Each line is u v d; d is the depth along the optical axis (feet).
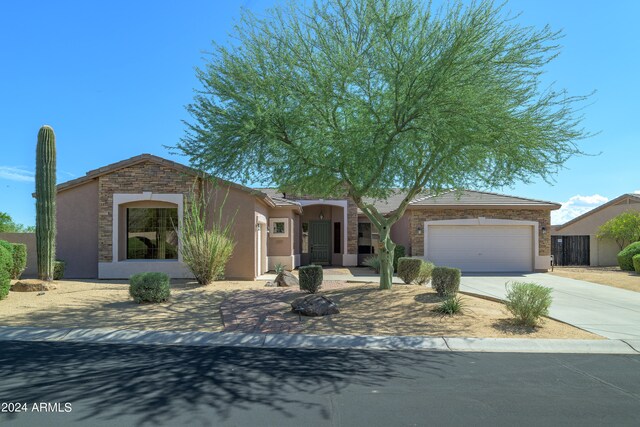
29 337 29.68
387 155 35.96
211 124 38.73
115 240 58.49
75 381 20.83
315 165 39.42
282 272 54.03
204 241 51.57
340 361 24.79
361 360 25.05
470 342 28.96
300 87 36.52
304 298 36.68
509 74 35.45
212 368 23.16
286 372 22.58
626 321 35.09
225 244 53.67
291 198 84.28
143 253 60.39
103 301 40.16
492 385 20.79
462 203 76.07
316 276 44.93
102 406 17.76
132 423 16.19
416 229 76.23
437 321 33.58
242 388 20.04
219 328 32.04
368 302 39.09
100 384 20.42
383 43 34.76
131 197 58.70
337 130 37.52
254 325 32.65
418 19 35.19
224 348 27.66
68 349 26.99
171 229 60.59
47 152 47.21
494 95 34.06
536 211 76.95
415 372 22.81
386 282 44.73
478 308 37.86
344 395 19.26
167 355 25.81
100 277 57.98
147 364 23.81
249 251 59.31
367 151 34.55
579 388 20.43
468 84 33.42
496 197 80.28
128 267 58.34
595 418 16.92
